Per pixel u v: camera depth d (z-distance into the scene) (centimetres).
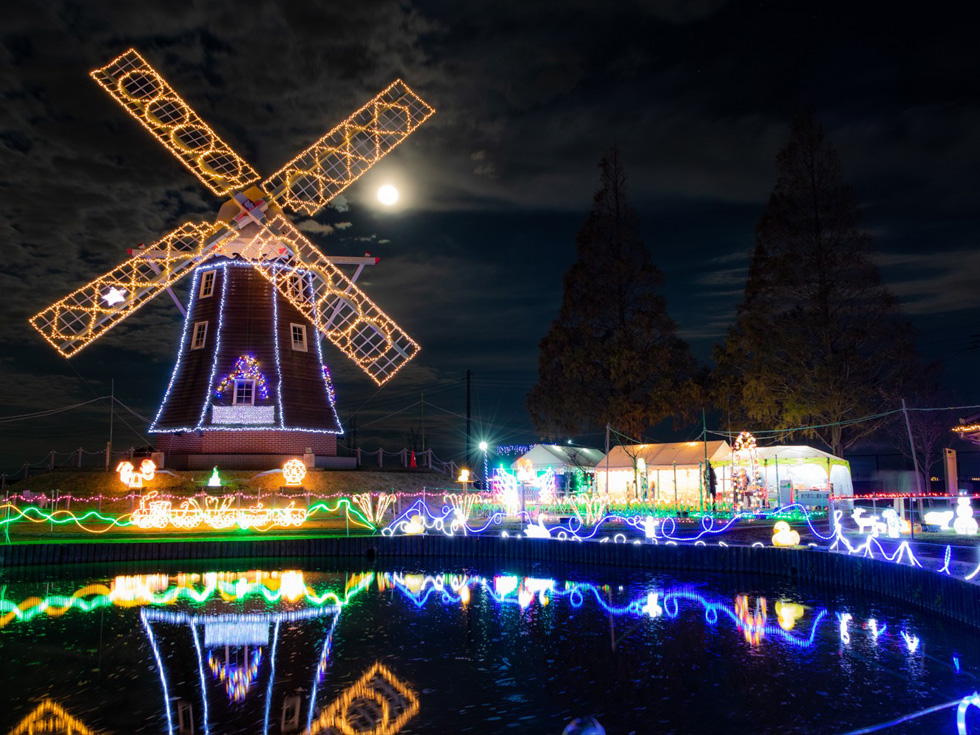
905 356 4041
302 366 4706
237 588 2702
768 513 3897
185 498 3909
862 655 1644
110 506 4103
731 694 1416
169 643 1870
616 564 3091
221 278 4609
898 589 2127
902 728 1229
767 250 4350
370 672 1608
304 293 4406
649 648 1756
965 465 5541
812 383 4053
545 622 2061
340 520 4075
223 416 4453
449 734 1252
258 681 1555
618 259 4738
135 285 4166
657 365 4588
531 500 4756
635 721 1291
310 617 2166
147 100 4066
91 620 2136
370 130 4297
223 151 4256
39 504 4050
